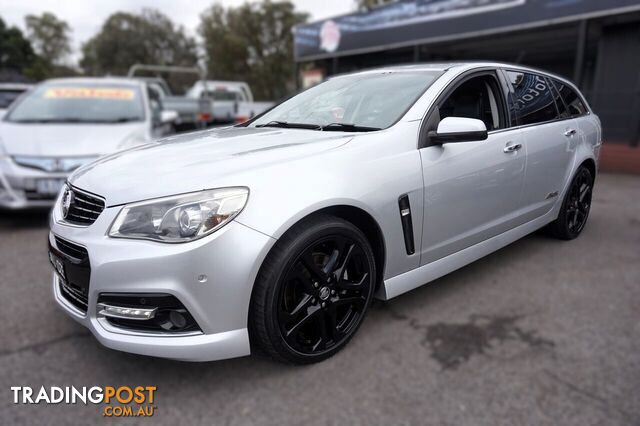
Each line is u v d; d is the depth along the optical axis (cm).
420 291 305
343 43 1423
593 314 272
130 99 603
